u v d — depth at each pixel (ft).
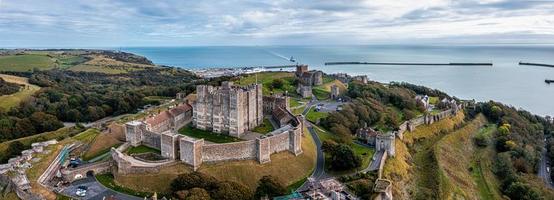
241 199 437.99
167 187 470.80
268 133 592.19
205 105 624.18
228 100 593.42
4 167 512.22
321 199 451.12
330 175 549.95
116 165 504.02
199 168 500.74
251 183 504.43
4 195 452.76
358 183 508.53
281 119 647.56
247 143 531.09
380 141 653.30
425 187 623.77
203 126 632.38
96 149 579.48
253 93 638.53
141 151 548.31
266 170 525.75
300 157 577.02
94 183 483.10
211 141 574.97
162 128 621.72
